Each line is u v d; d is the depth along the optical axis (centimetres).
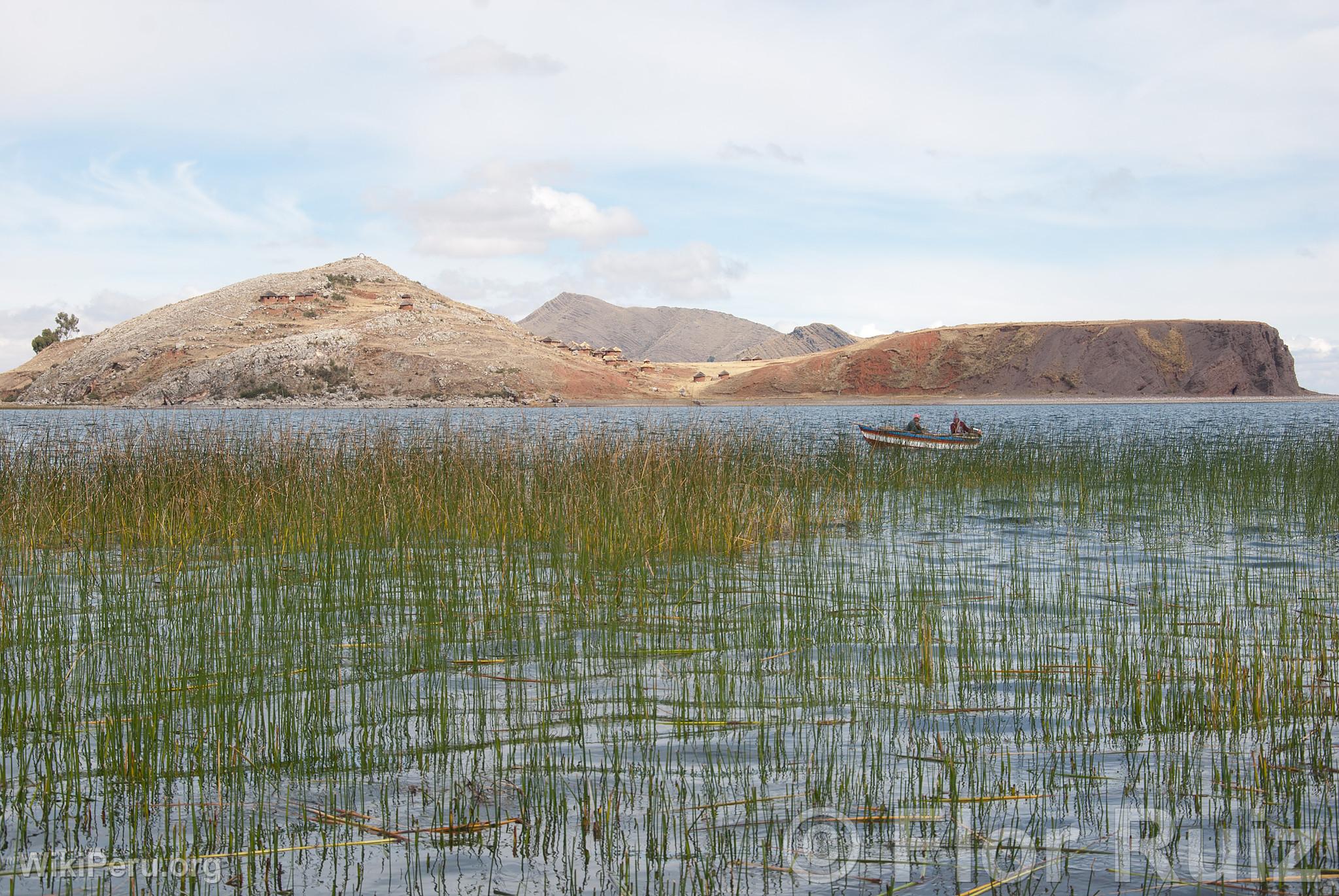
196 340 12975
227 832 416
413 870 379
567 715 559
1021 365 13300
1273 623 779
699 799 440
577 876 371
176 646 694
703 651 702
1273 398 13138
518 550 1044
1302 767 480
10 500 1252
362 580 881
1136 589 925
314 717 548
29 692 591
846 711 568
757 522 1212
